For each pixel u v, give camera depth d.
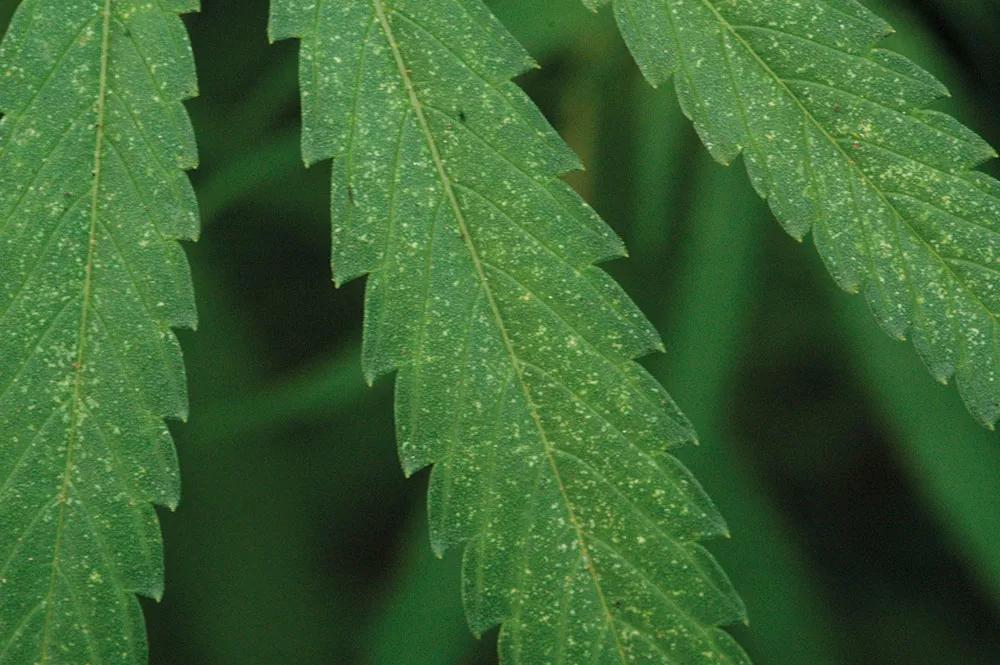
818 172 0.24
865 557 0.33
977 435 0.28
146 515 0.24
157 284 0.24
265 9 0.30
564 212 0.24
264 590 0.31
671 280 0.29
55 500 0.24
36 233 0.24
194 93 0.24
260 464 0.31
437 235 0.24
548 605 0.24
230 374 0.31
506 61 0.24
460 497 0.24
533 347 0.24
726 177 0.29
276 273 0.32
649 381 0.24
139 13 0.24
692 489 0.24
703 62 0.24
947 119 0.24
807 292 0.31
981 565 0.28
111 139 0.24
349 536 0.32
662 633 0.24
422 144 0.24
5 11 0.27
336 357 0.31
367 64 0.24
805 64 0.24
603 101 0.29
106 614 0.24
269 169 0.30
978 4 0.28
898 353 0.28
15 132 0.24
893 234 0.24
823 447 0.32
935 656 0.32
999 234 0.24
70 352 0.24
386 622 0.29
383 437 0.32
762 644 0.29
